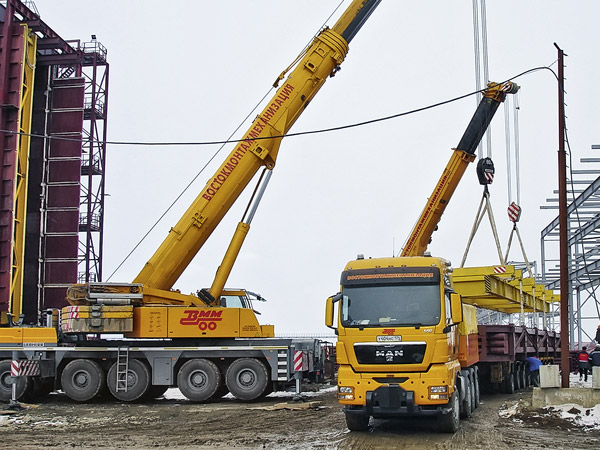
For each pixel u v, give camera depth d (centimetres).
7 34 3653
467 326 1599
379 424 1473
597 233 3350
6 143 3597
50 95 4056
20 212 3656
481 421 1510
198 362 1966
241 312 1980
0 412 1755
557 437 1269
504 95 2380
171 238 2020
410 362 1266
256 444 1232
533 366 2608
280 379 1938
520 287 2486
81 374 2011
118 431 1422
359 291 1339
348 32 2158
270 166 2069
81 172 4319
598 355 2327
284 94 2078
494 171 2289
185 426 1481
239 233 2033
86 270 4100
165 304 2016
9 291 3516
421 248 2398
